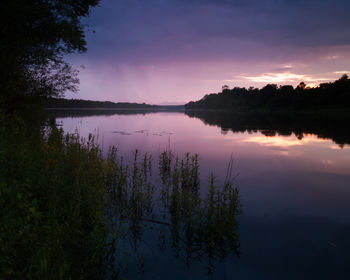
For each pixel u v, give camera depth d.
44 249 3.27
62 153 7.35
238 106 159.38
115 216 5.91
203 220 5.96
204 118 61.53
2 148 5.31
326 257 4.72
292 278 4.14
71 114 58.53
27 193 4.28
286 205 7.21
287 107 111.19
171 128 32.19
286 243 5.21
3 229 3.20
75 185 5.71
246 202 7.41
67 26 12.09
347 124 37.38
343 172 10.92
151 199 7.32
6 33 10.66
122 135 22.92
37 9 10.84
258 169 11.34
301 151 15.88
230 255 4.75
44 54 11.01
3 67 8.90
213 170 11.09
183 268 4.30
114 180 7.70
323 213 6.69
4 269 2.91
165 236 5.26
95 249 4.01
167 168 10.92
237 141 20.25
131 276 4.01
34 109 10.82
